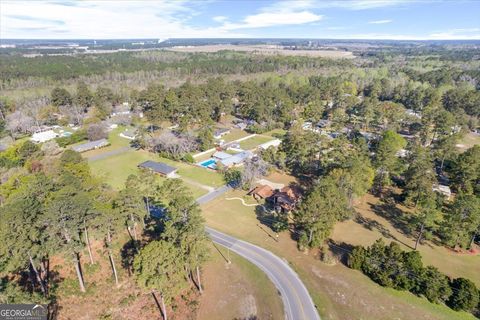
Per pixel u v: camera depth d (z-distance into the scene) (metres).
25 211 43.03
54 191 52.62
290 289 48.69
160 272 40.62
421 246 59.53
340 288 48.84
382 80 187.75
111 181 87.00
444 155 89.69
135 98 155.50
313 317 43.88
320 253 57.16
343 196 61.62
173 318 44.34
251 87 158.62
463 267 54.06
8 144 111.00
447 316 44.03
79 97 152.25
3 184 67.38
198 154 108.06
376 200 76.44
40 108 146.62
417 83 182.12
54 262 52.84
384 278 48.47
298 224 64.88
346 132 126.06
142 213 53.75
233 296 47.78
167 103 132.88
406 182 74.88
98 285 49.44
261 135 131.50
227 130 135.00
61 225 44.47
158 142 105.69
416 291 47.41
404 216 69.50
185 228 46.44
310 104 143.62
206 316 44.72
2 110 146.62
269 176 90.62
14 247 41.03
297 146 91.31
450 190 79.00
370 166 78.38
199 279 48.34
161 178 88.44
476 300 43.62
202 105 130.25
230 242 60.69
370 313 44.50
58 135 125.19
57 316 43.78
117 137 127.62
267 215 70.62
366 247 58.66
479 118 135.75
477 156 71.69
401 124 128.62
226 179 88.31
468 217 55.75
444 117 110.44
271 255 56.84
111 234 55.94
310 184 85.19
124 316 44.53
